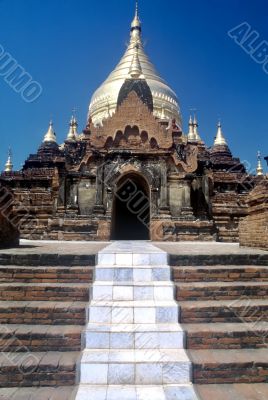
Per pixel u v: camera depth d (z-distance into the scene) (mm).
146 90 28625
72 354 5895
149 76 41688
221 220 30516
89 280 7617
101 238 21453
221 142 40062
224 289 7254
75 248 11648
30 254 8078
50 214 29625
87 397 5051
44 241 19562
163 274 7676
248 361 5621
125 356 5754
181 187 23781
